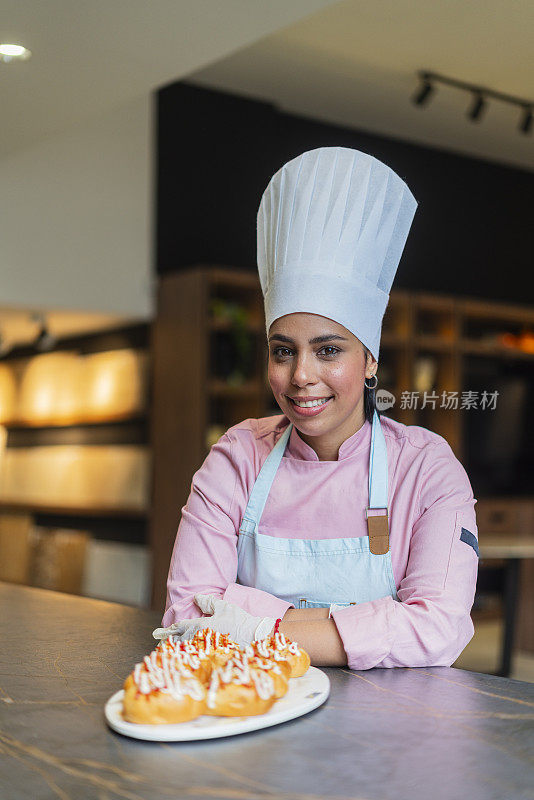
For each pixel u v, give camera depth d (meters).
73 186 4.89
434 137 5.91
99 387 5.45
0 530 5.68
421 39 4.45
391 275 1.51
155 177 5.15
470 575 1.38
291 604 1.40
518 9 4.11
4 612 1.79
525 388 6.27
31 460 5.99
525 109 5.25
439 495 1.44
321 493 1.48
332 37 4.45
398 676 1.22
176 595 1.47
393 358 5.71
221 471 1.56
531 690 1.15
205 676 1.05
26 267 4.73
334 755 0.90
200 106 5.25
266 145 5.45
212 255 5.29
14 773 0.87
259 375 5.00
